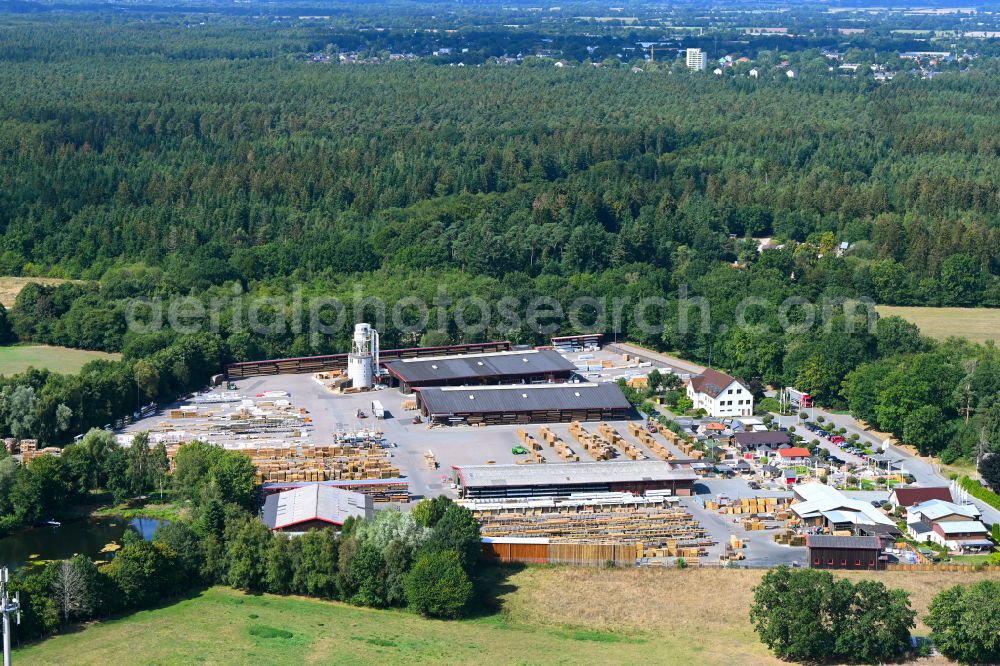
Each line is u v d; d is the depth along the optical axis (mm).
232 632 184250
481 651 181000
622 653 181750
